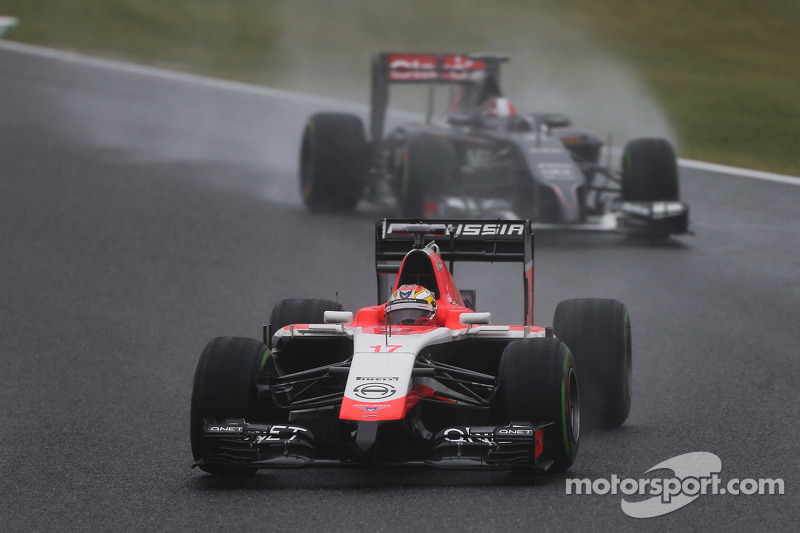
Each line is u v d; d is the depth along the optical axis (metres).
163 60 136.75
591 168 64.88
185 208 72.81
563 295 52.66
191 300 52.25
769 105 118.31
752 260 59.84
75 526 25.33
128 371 41.19
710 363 41.31
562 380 27.42
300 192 72.31
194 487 27.98
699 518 25.03
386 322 30.55
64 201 74.44
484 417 30.81
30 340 45.78
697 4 162.75
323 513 25.48
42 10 154.62
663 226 62.16
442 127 66.56
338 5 168.12
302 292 53.31
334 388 32.03
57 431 33.69
